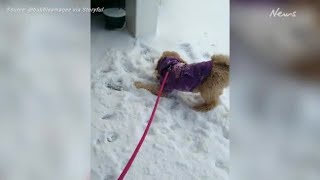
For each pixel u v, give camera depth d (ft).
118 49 9.16
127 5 9.76
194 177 6.05
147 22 9.54
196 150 6.59
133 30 9.61
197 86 7.37
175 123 7.14
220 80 7.22
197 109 7.40
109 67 8.56
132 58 8.86
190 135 6.89
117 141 6.63
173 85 7.54
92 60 8.73
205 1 11.27
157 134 6.82
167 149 6.52
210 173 6.12
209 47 9.43
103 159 6.23
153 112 6.96
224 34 9.95
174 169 6.16
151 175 6.03
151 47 9.30
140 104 7.54
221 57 7.35
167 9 10.75
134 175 5.99
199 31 10.03
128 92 7.86
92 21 10.19
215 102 7.41
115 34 9.73
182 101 7.64
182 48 9.38
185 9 10.86
